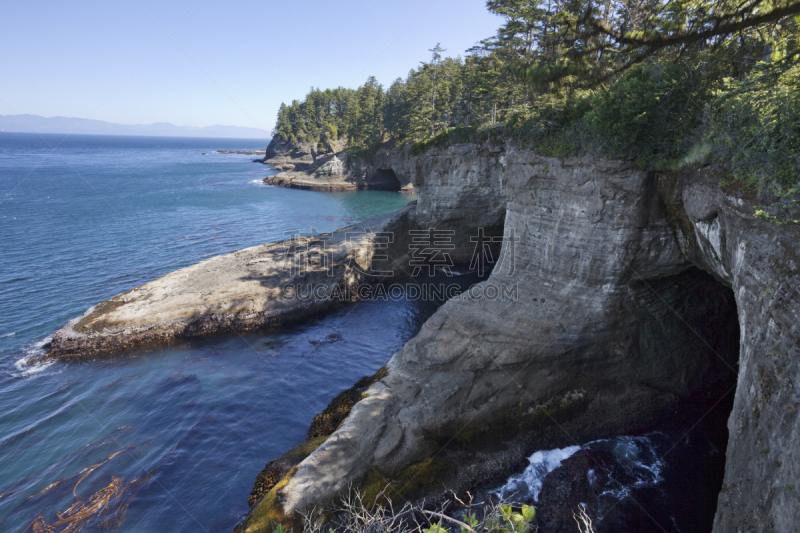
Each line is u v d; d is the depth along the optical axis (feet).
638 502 48.37
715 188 44.57
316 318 102.47
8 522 47.91
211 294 100.01
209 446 59.41
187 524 47.65
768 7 19.31
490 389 59.11
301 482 47.73
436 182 127.85
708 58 32.89
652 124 52.90
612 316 61.31
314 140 431.43
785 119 35.40
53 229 173.99
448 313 72.33
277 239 170.60
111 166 449.48
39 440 60.54
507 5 99.66
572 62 24.93
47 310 101.09
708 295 63.05
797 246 30.40
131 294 101.04
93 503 50.21
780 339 29.32
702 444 56.18
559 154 64.34
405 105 262.88
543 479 51.90
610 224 59.11
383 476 49.47
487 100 133.49
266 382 75.36
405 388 60.29
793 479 24.88
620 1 23.43
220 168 444.14
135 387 73.87
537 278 70.64
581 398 60.03
